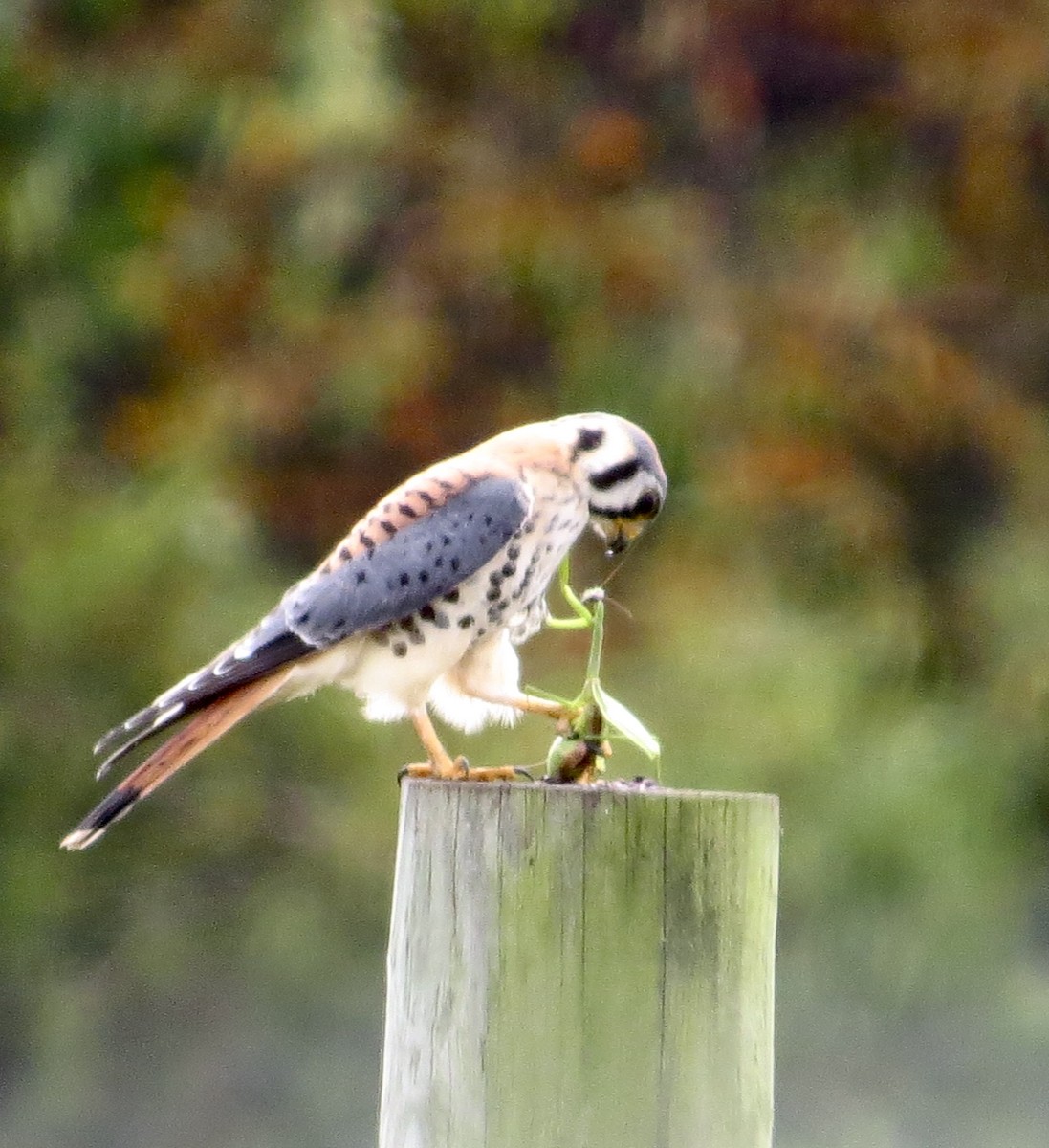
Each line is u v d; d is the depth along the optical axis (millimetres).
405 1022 4723
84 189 14047
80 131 13820
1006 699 13086
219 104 13844
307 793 12289
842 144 15273
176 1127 12367
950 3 14930
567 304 14383
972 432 14320
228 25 14023
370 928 12211
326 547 14258
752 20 15227
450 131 14938
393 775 12047
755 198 15117
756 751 11734
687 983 4582
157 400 14359
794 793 11719
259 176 14031
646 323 14281
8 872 12086
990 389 14453
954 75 14867
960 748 12414
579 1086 4559
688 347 14023
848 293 14258
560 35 15422
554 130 15227
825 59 15422
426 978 4676
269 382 13992
